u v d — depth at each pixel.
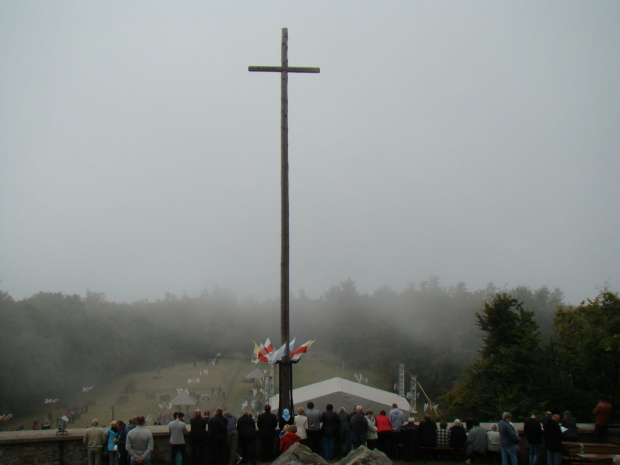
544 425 17.64
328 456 17.64
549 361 38.59
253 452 17.36
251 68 19.91
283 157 19.69
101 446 16.52
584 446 18.67
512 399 36.41
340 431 18.05
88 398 96.88
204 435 17.02
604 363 33.81
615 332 34.50
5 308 90.56
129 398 96.19
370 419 18.34
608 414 19.97
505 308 42.97
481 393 40.47
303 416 17.97
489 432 18.80
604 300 37.41
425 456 19.03
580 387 35.31
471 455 18.45
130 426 16.33
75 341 108.69
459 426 19.05
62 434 16.77
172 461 16.56
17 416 82.44
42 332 97.19
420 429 19.03
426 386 99.50
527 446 19.38
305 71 20.19
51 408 88.44
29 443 16.47
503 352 39.50
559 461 17.34
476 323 44.28
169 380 115.75
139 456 14.33
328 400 28.17
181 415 17.03
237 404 82.44
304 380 105.31
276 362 18.55
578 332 36.91
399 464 18.08
